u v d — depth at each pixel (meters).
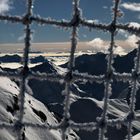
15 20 4.48
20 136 4.63
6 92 19.11
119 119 4.89
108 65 4.76
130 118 4.93
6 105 17.33
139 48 4.82
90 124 4.74
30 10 4.48
